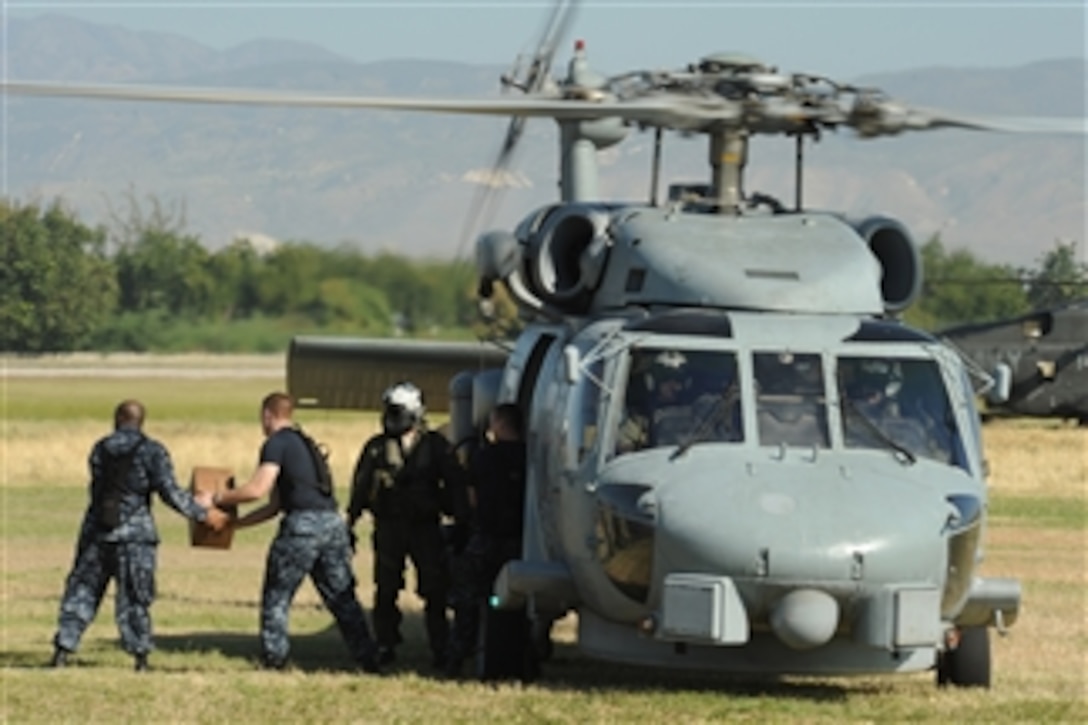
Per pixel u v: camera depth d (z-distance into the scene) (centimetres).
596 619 2283
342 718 2050
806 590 2073
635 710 2100
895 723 2059
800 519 2088
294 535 2373
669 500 2127
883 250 2466
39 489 5800
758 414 2209
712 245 2362
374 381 3612
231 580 3575
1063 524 4888
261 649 2634
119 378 11556
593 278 2438
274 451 2381
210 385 11344
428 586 2531
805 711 2119
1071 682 2425
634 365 2250
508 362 2647
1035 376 7444
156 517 5112
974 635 2342
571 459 2261
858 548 2070
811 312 2311
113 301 11744
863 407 2231
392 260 7044
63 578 3541
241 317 11375
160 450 2381
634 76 2223
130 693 2177
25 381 11356
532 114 2044
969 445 2247
